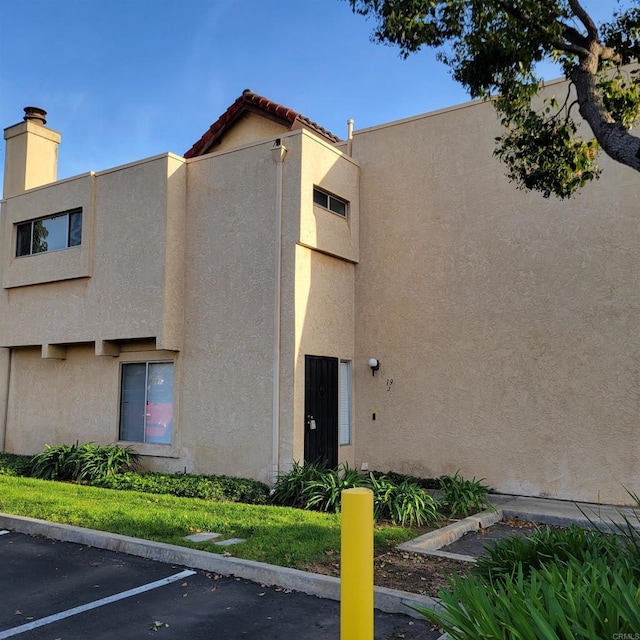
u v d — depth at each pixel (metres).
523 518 9.09
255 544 6.91
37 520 8.17
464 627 3.26
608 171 10.06
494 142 11.07
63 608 5.46
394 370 11.80
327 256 11.70
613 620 3.09
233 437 11.24
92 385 13.64
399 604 5.30
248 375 11.17
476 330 11.01
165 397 12.48
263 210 11.32
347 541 3.25
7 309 14.90
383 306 12.03
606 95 7.55
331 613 5.32
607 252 9.96
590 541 5.42
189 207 12.34
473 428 10.88
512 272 10.75
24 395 14.92
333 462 11.48
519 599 3.37
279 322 10.90
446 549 7.51
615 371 9.74
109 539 7.28
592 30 6.87
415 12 6.93
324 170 11.58
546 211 10.52
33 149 15.77
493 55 7.07
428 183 11.75
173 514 8.41
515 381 10.56
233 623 5.11
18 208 14.86
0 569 6.58
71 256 13.45
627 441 9.56
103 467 11.72
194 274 12.10
